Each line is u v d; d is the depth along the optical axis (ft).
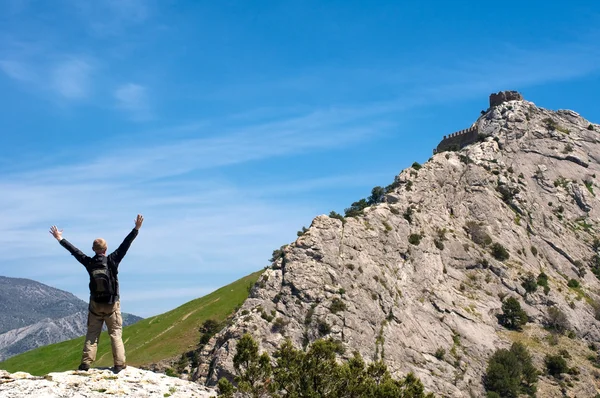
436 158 548.72
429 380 366.63
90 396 84.64
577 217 580.30
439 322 415.23
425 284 438.40
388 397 165.37
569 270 521.24
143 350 454.40
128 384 89.97
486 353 406.00
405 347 382.01
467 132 643.04
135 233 86.28
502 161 583.58
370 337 373.81
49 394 82.43
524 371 400.88
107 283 86.63
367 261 420.36
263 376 148.25
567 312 466.29
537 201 565.12
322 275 395.14
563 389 397.39
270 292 389.39
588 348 448.65
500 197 547.08
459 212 518.78
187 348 437.99
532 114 651.66
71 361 451.94
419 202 498.28
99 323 92.02
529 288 474.49
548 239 536.01
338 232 426.92
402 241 454.81
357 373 168.45
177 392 92.63
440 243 473.67
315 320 367.86
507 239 512.63
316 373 160.25
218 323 463.01
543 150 617.62
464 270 472.85
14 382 84.69
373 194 545.03
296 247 414.41
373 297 398.62
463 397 366.22
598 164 634.02
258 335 352.49
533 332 447.01
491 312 448.65
